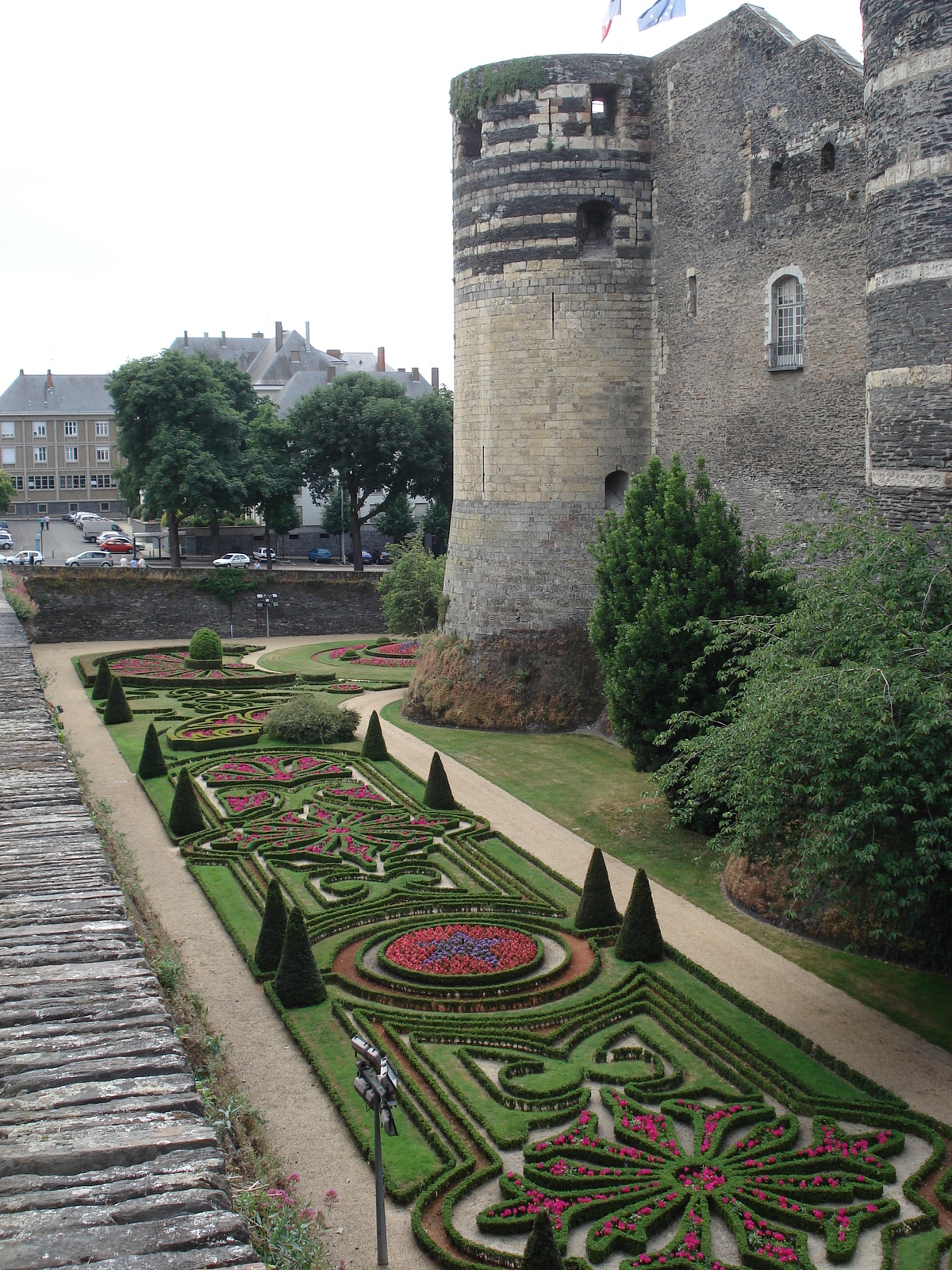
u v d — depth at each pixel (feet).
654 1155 57.57
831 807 68.18
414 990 76.28
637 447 141.08
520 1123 60.64
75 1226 23.89
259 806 116.57
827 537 78.18
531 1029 71.51
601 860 86.94
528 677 144.25
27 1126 27.99
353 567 301.43
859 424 108.27
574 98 136.15
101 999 36.06
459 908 91.45
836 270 109.40
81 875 49.88
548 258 138.41
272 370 423.23
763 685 69.82
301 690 179.83
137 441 260.42
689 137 129.80
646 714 102.27
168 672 191.11
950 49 82.33
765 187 117.50
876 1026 70.18
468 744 139.64
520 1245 51.24
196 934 86.17
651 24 129.18
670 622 99.45
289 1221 37.29
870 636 67.67
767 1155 57.31
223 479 253.24
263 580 231.91
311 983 74.59
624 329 139.23
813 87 110.52
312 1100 63.72
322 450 277.85
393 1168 57.00
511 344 141.38
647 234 138.51
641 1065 67.51
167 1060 31.71
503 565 145.18
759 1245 50.65
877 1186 54.60
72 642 222.07
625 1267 49.24
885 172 87.04
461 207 145.48
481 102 140.05
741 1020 71.51
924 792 60.23
